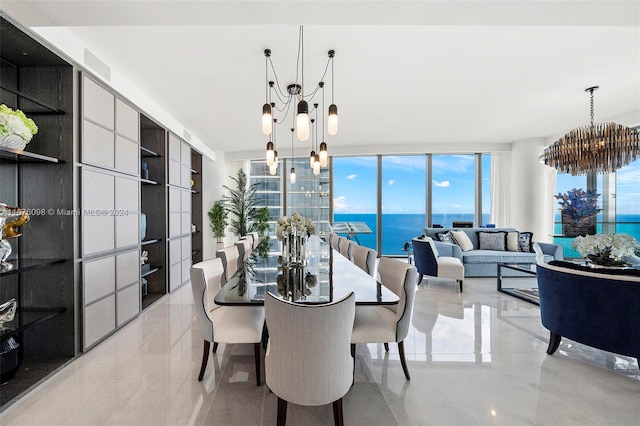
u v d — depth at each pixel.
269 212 7.25
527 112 4.48
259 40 2.53
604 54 2.81
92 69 2.52
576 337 2.14
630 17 1.82
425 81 3.38
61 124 2.31
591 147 3.42
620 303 1.95
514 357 2.30
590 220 5.62
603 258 3.03
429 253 4.48
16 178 2.28
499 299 3.83
